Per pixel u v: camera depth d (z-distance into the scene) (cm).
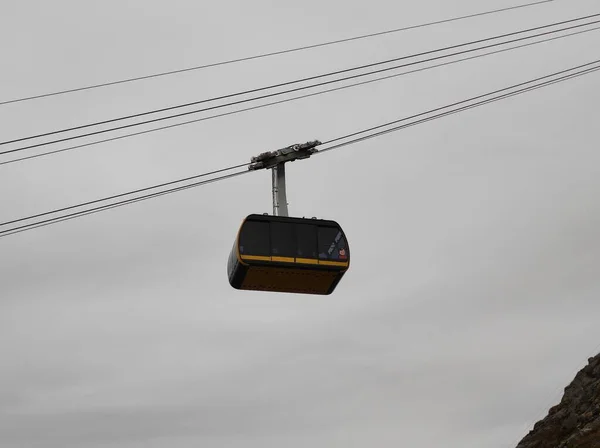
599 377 7175
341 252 3750
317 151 3859
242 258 3619
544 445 7044
